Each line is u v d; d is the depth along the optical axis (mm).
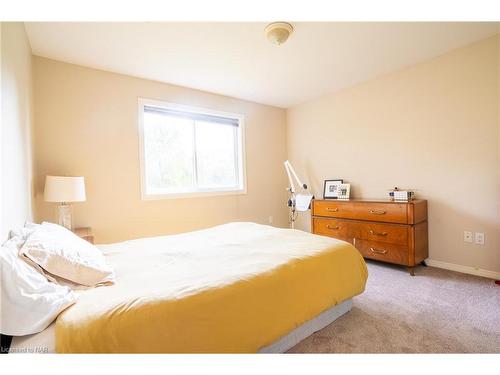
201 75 2936
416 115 2822
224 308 1073
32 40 2109
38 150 2361
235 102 3812
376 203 2777
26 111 1901
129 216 2877
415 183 2865
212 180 3693
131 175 2885
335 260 1644
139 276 1290
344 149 3559
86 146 2617
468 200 2502
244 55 2467
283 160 4406
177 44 2230
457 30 2152
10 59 1431
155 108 3094
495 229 2359
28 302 891
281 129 4375
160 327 921
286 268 1375
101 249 1783
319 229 3357
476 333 1551
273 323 1221
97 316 891
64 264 1127
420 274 2547
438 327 1629
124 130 2840
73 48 2260
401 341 1497
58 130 2465
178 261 1521
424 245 2711
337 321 1728
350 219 3025
